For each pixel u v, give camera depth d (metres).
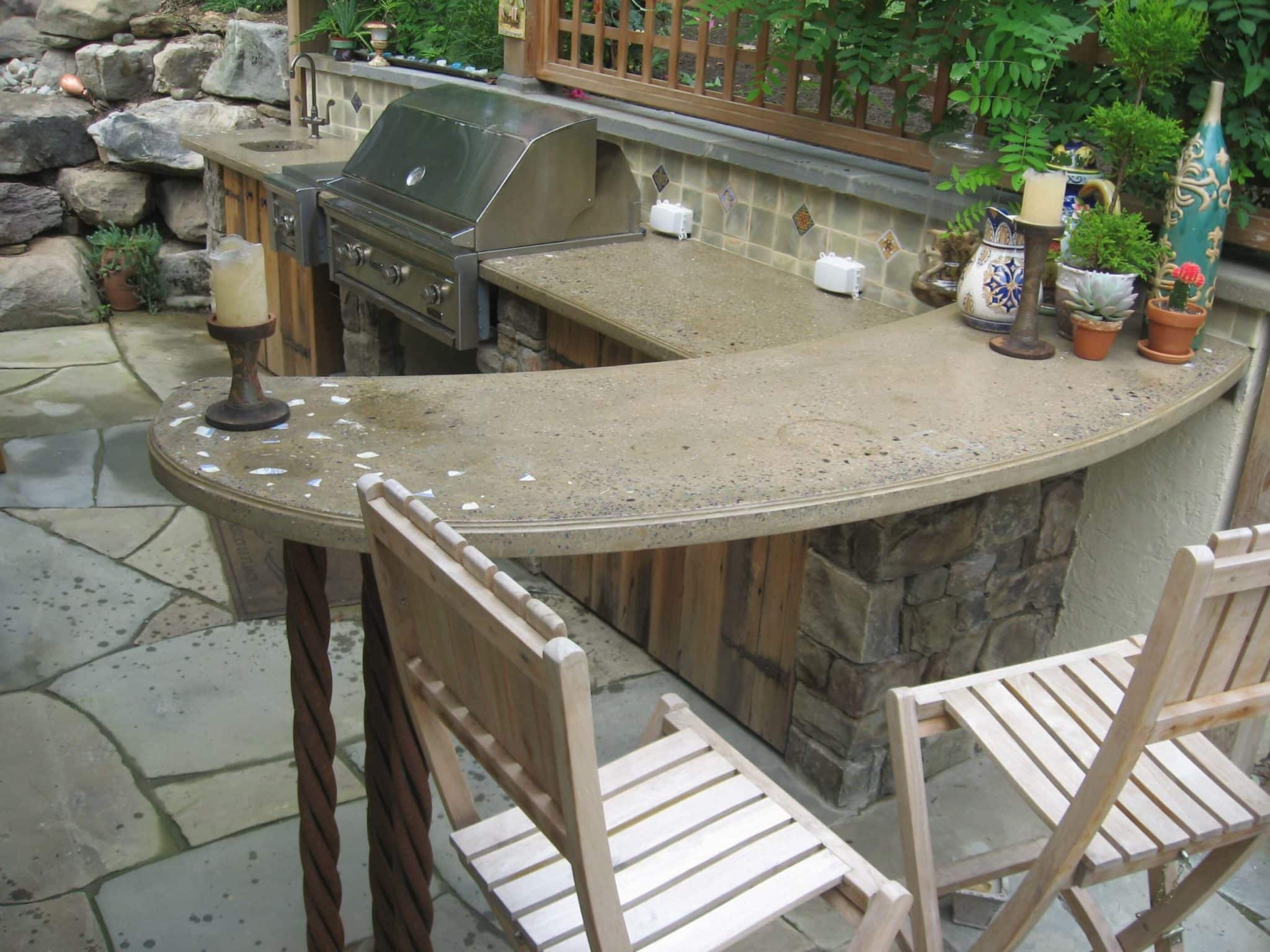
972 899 2.41
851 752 2.68
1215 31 2.46
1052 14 2.60
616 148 3.66
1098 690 2.02
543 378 2.25
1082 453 2.07
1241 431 2.61
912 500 1.89
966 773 2.93
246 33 6.26
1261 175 2.63
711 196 3.73
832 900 1.67
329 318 4.99
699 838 1.67
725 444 1.99
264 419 1.93
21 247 6.02
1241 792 1.84
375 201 3.97
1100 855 1.72
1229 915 2.49
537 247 3.58
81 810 2.63
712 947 1.50
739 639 2.97
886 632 2.58
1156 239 2.63
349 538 1.66
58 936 2.28
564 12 4.43
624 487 1.79
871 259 3.24
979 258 2.67
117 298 6.08
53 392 5.00
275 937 2.32
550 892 1.60
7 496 4.07
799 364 2.42
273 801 2.70
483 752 1.46
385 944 2.06
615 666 3.30
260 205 4.99
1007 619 2.84
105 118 6.15
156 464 1.82
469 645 1.38
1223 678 1.57
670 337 2.84
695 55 4.18
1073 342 2.54
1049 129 2.69
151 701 3.03
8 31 6.87
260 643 3.31
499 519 1.67
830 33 3.14
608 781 1.77
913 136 3.21
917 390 2.29
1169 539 2.78
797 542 2.71
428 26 5.30
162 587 3.57
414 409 2.06
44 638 3.27
